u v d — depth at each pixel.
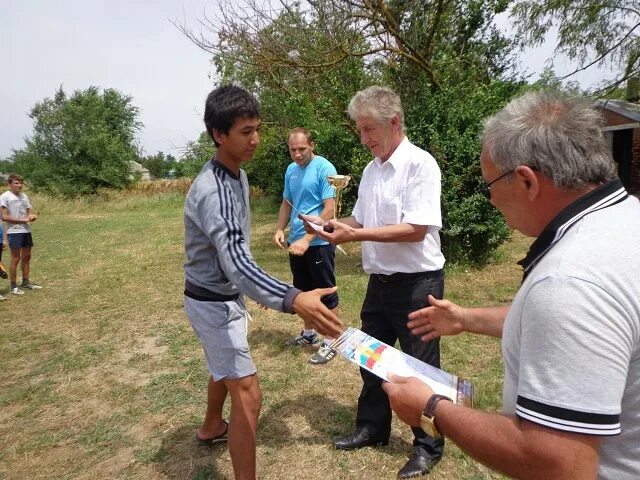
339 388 3.37
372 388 2.61
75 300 6.05
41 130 26.05
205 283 2.15
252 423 2.19
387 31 6.82
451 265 6.71
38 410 3.30
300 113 7.78
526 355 0.86
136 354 4.20
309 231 2.34
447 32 7.83
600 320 0.79
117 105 35.78
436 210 2.19
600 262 0.82
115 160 26.50
